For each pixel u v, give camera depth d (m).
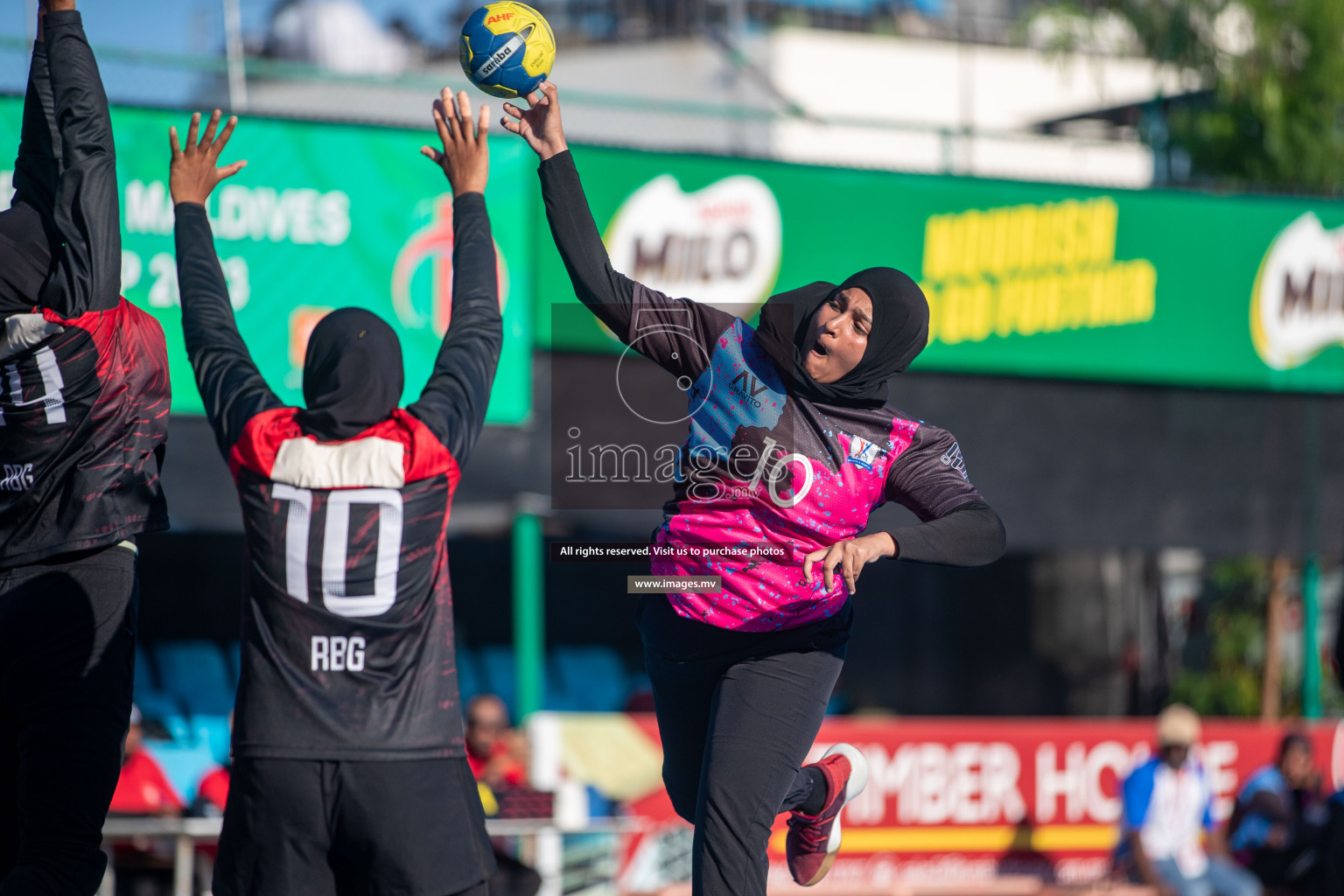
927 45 61.38
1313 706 38.94
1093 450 35.47
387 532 10.91
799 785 13.68
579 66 61.72
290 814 10.62
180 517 28.73
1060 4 50.66
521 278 30.47
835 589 12.54
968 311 34.09
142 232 27.67
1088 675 47.72
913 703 46.38
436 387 11.47
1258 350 36.28
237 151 28.72
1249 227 36.22
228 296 12.29
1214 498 36.28
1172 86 54.78
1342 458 37.31
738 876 11.73
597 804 31.19
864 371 12.27
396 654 10.90
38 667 12.09
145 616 39.19
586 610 43.62
